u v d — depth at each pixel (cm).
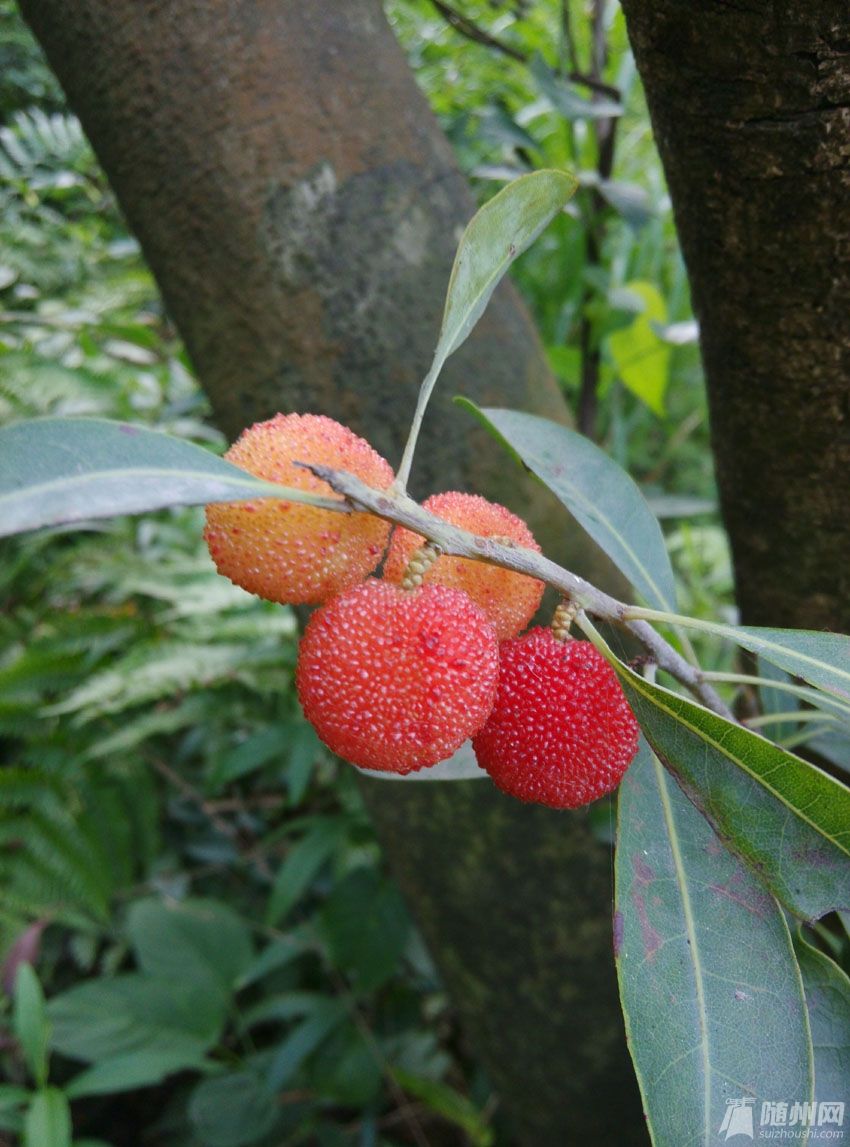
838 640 11
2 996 32
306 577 11
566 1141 26
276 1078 30
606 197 30
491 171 31
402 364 21
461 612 11
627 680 11
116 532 39
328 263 20
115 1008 31
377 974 31
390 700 10
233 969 32
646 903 12
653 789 13
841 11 11
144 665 35
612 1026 25
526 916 24
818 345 15
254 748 33
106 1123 36
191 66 19
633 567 16
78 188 43
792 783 11
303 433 11
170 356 41
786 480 18
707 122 13
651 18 12
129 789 37
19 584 41
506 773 12
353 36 20
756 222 14
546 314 44
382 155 20
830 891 11
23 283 42
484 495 21
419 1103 36
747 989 11
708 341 17
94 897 35
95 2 19
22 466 9
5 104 42
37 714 37
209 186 20
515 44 43
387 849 25
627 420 50
